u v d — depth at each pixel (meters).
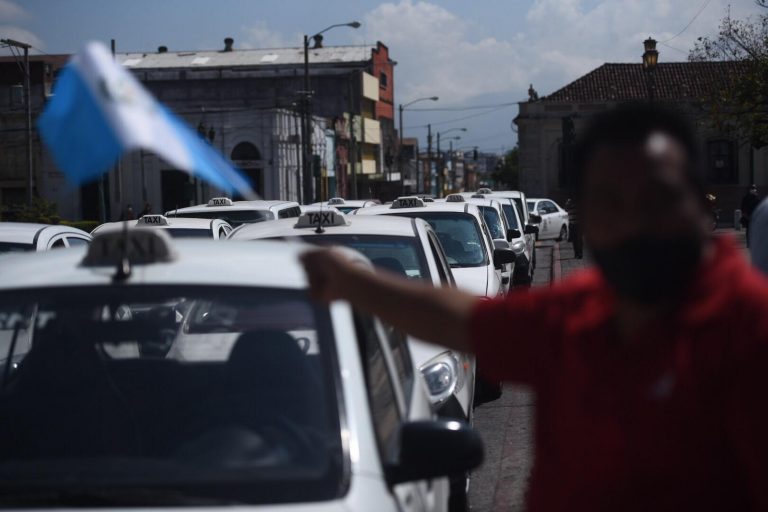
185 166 2.13
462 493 5.81
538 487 2.16
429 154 102.69
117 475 3.29
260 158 56.62
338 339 3.63
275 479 3.14
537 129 57.78
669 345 1.92
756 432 1.83
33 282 3.82
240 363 3.75
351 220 9.20
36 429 3.65
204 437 3.46
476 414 10.05
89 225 43.91
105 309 3.78
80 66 2.16
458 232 12.09
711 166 54.44
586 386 1.99
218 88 74.62
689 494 1.90
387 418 3.64
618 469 1.94
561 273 24.38
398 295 2.29
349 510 2.93
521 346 2.15
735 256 1.99
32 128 54.84
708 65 38.09
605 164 1.98
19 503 3.10
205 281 3.73
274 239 8.57
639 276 1.94
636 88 57.12
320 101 75.62
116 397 3.79
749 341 1.84
